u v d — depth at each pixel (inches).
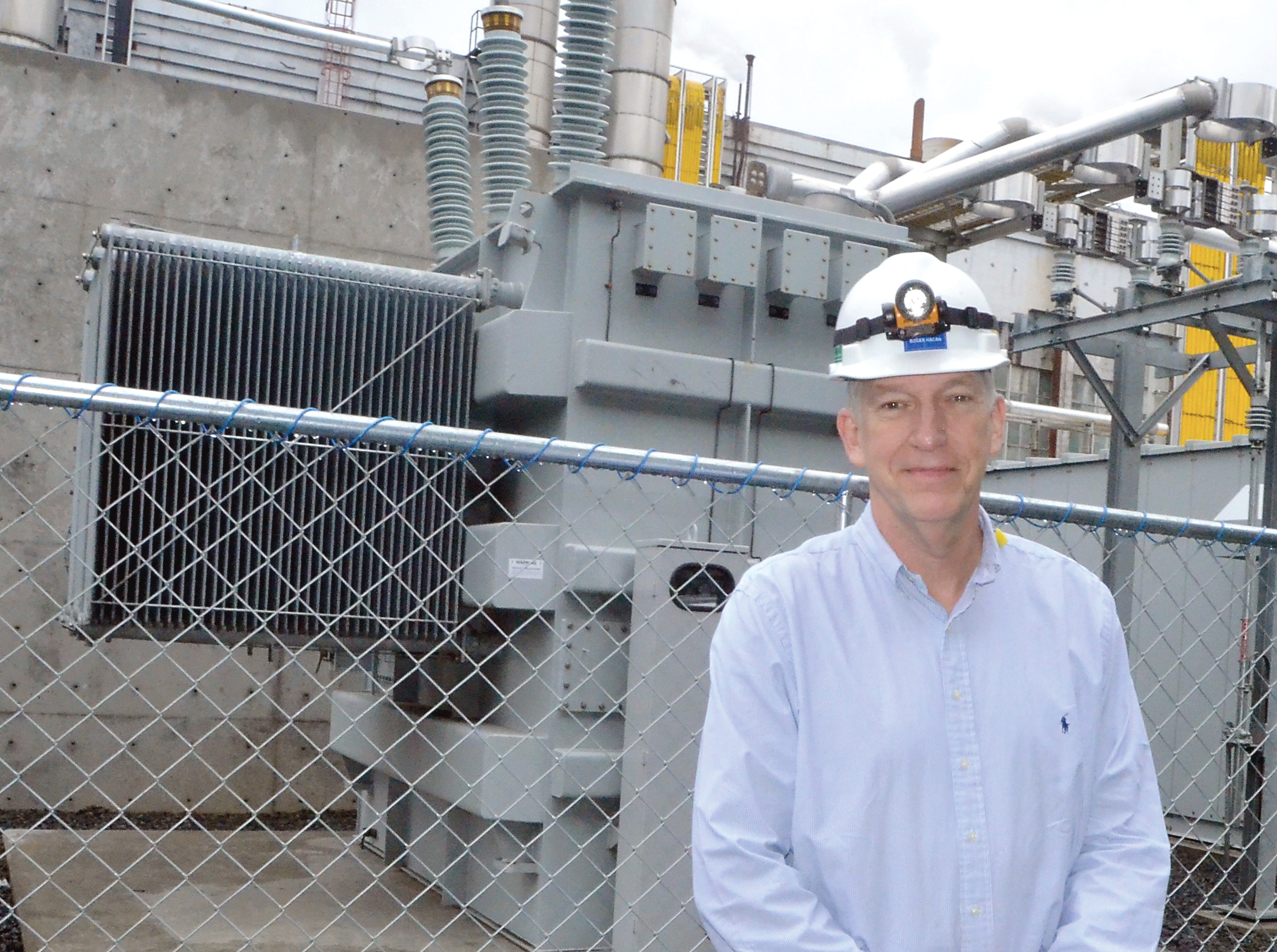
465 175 215.8
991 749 63.4
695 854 62.9
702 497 160.7
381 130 315.9
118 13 439.2
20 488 275.4
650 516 157.6
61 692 276.4
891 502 64.2
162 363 145.0
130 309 144.3
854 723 63.4
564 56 204.7
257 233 303.9
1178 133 352.5
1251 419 317.1
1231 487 335.3
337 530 152.6
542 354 155.2
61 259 287.0
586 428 156.2
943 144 429.4
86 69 290.7
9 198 283.4
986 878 62.0
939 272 65.4
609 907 151.9
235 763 287.4
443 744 162.1
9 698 260.7
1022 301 662.5
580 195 157.6
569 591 149.6
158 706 283.1
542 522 159.3
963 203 373.7
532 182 354.9
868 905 61.9
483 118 208.1
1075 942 61.2
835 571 65.9
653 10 378.9
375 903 179.5
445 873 154.4
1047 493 400.8
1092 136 319.9
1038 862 63.4
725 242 158.9
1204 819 323.3
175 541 139.0
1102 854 65.2
